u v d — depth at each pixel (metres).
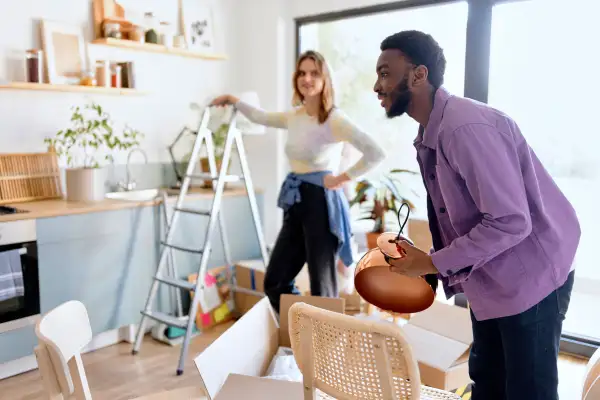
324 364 1.38
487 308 1.55
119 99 3.54
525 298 1.49
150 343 3.23
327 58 4.02
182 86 3.89
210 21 3.99
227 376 1.66
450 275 1.51
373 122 3.85
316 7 3.87
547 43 3.19
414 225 3.16
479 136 1.36
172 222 3.18
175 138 3.88
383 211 3.36
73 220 2.83
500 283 1.50
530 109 3.30
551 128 3.30
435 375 2.14
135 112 3.63
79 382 1.48
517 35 3.22
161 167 3.81
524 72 3.26
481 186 1.34
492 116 1.41
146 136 3.71
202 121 3.29
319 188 2.79
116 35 3.33
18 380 2.74
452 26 3.39
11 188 3.04
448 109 1.45
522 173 1.47
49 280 2.76
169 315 3.28
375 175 3.79
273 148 4.05
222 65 4.13
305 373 1.43
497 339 1.69
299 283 3.40
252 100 3.71
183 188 3.25
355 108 3.93
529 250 1.49
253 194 3.48
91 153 3.42
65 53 3.22
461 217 1.49
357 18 3.80
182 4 3.80
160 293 3.26
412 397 1.24
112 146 3.22
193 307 2.95
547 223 1.49
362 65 3.85
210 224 3.09
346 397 1.35
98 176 3.11
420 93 1.53
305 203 2.81
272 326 2.19
